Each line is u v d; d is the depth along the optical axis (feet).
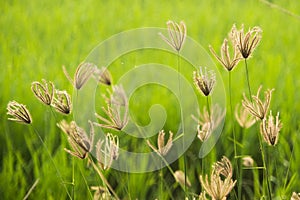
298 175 7.42
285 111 9.13
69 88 9.21
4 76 10.65
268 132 4.99
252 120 6.03
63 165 7.53
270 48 13.17
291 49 13.06
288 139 8.59
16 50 12.80
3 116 9.11
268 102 5.01
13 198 7.39
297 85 10.77
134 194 7.35
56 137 8.79
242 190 7.76
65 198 7.28
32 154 8.03
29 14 16.80
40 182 7.52
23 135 8.89
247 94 9.69
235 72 11.07
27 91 9.98
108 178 7.59
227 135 8.64
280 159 7.64
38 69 11.12
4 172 7.61
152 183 7.59
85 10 17.46
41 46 13.30
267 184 5.32
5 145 8.71
